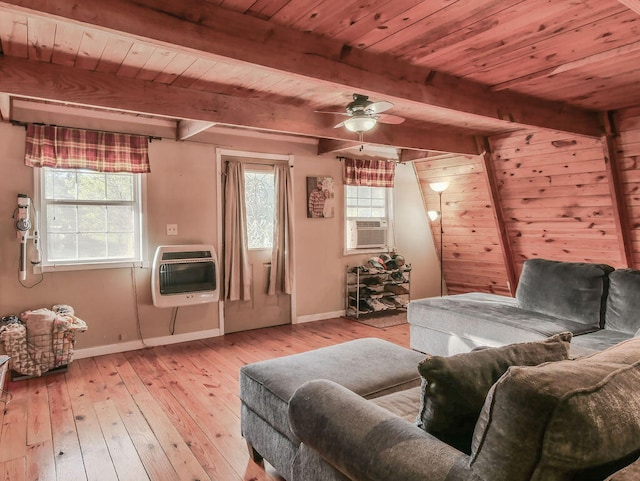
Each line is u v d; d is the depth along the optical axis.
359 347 2.66
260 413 2.21
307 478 1.70
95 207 4.22
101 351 4.21
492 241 5.79
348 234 5.93
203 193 4.74
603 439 0.94
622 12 2.01
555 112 3.60
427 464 1.17
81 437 2.62
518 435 0.96
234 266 4.94
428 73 2.79
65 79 2.71
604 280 3.27
